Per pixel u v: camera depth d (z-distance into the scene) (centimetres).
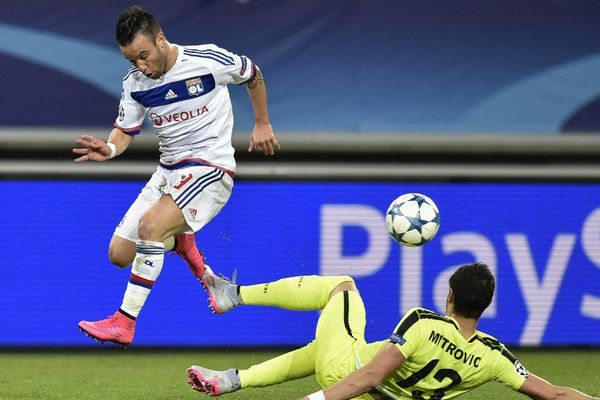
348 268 2781
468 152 2839
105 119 2823
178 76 1816
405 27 2853
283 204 2784
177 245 1953
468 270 1573
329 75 2847
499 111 2869
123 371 2484
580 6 2855
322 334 1758
